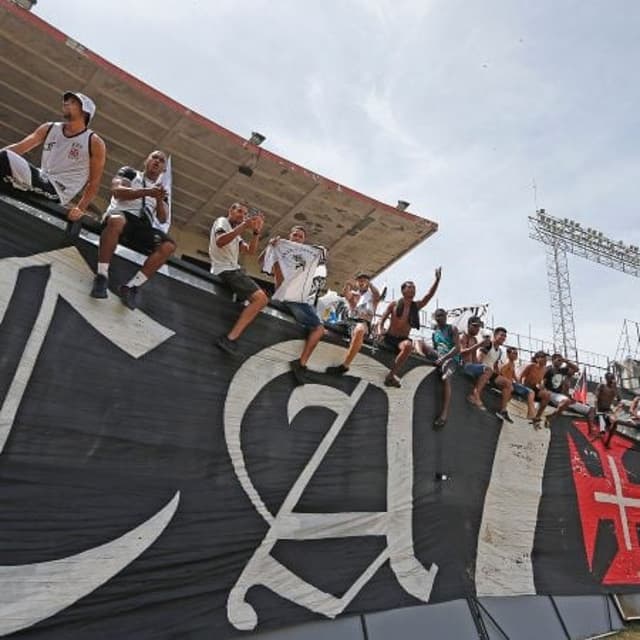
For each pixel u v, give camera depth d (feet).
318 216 41.83
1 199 11.66
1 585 10.24
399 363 19.88
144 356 13.35
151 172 14.61
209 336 14.93
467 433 22.88
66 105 13.16
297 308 17.38
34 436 11.16
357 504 17.58
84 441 11.87
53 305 11.93
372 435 18.85
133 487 12.46
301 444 16.57
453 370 23.08
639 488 31.65
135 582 12.09
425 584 18.90
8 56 27.96
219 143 34.19
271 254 18.26
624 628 26.08
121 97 30.68
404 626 17.52
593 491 28.58
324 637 15.39
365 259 48.08
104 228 12.84
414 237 44.62
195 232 42.50
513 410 25.99
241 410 15.21
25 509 10.78
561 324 96.48
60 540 11.12
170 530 12.92
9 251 11.51
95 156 13.19
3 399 10.85
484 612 20.62
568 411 29.25
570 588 25.05
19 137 33.14
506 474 24.27
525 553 23.81
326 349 18.30
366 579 17.10
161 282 14.12
